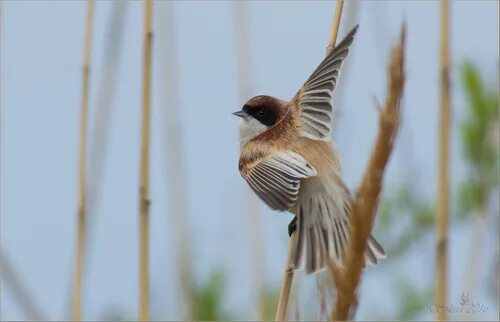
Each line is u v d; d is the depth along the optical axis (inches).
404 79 259.3
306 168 389.7
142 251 399.5
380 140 259.9
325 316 316.5
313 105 413.7
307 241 375.6
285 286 375.6
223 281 469.1
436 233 333.4
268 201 377.7
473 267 414.9
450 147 338.0
